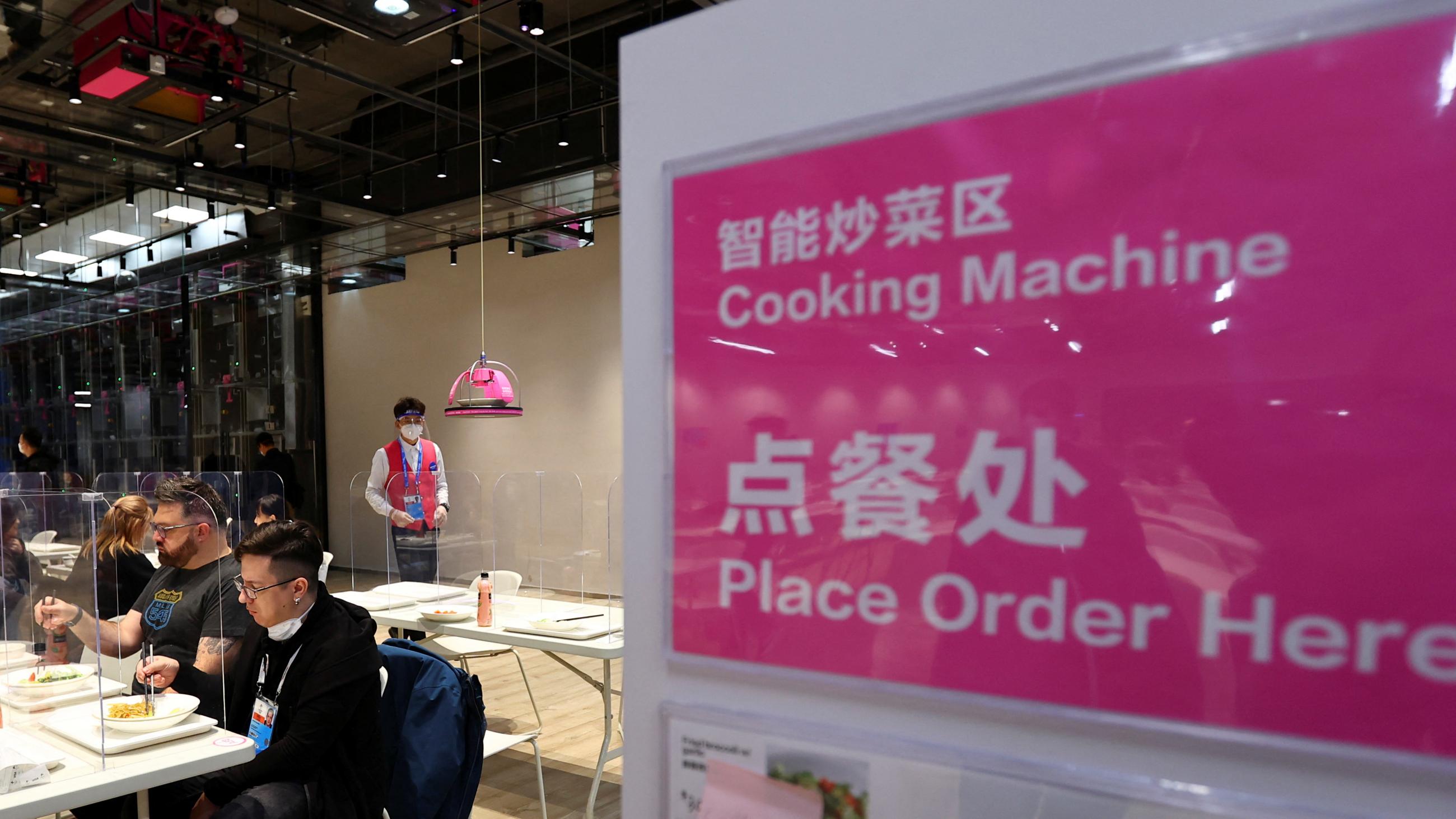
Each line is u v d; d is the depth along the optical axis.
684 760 0.72
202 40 4.48
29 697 1.97
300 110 7.29
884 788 0.63
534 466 8.23
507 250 8.44
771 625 0.68
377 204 6.73
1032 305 0.58
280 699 2.09
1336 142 0.50
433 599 4.11
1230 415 0.52
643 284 0.77
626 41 0.79
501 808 3.28
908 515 0.62
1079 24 0.58
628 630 0.77
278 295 9.66
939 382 0.61
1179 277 0.54
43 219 7.88
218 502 2.65
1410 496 0.47
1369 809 0.48
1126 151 0.55
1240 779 0.51
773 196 0.68
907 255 0.62
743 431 0.69
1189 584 0.53
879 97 0.66
